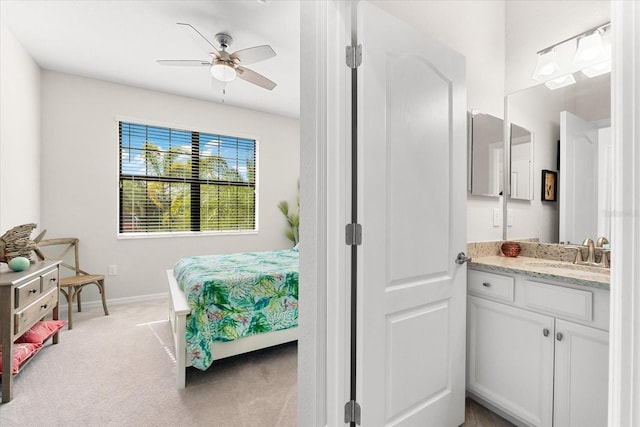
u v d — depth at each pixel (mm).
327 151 1260
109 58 3090
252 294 2215
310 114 1322
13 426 1587
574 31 1862
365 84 1223
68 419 1640
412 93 1386
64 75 3408
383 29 1281
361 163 1222
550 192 1925
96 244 3598
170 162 4102
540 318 1434
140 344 2570
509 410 1544
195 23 2543
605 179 1721
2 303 1826
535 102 2010
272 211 4855
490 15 2098
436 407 1470
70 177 3455
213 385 1993
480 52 2023
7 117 2547
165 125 3982
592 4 1796
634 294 455
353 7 1282
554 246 1879
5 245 2207
